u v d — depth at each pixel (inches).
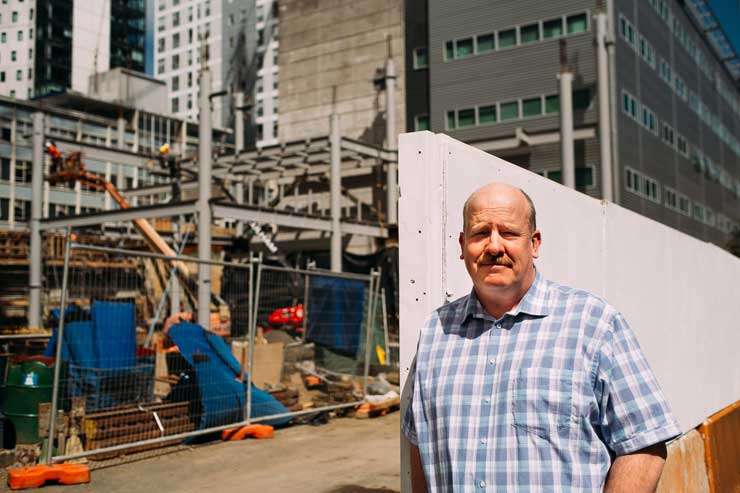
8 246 1152.2
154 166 1182.9
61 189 2033.7
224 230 1357.0
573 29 1393.9
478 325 86.1
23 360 345.7
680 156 1753.2
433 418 85.7
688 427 224.1
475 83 1509.6
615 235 181.8
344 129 1843.0
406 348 111.0
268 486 250.5
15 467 271.7
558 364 77.7
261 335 417.4
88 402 305.4
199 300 617.9
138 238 1229.7
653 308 205.3
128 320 327.6
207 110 893.8
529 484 75.3
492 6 1497.3
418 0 1691.7
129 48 4345.5
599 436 77.8
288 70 1968.5
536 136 1203.2
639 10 1557.6
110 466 281.1
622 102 1398.9
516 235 83.7
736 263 313.9
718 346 270.8
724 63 2402.8
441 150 114.3
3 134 1925.4
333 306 429.7
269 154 1173.7
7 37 3841.0
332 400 408.2
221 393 334.3
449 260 114.9
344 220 1120.2
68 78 3924.7
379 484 251.4
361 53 1841.8
